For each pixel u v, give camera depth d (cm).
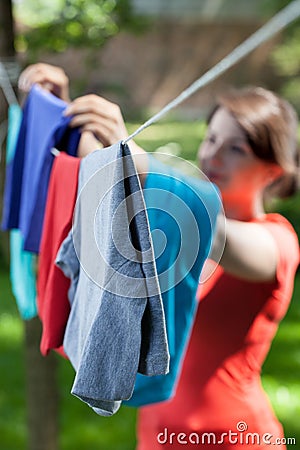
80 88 414
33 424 389
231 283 238
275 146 247
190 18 2441
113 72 2383
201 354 242
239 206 247
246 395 244
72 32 394
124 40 2377
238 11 2450
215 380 242
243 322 240
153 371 157
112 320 157
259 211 250
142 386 208
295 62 1897
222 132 249
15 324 759
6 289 865
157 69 2430
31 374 385
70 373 622
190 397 244
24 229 258
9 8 346
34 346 381
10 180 275
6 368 643
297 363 641
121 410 553
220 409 242
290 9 134
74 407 557
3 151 351
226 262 222
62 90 266
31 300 301
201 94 2409
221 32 2467
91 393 158
